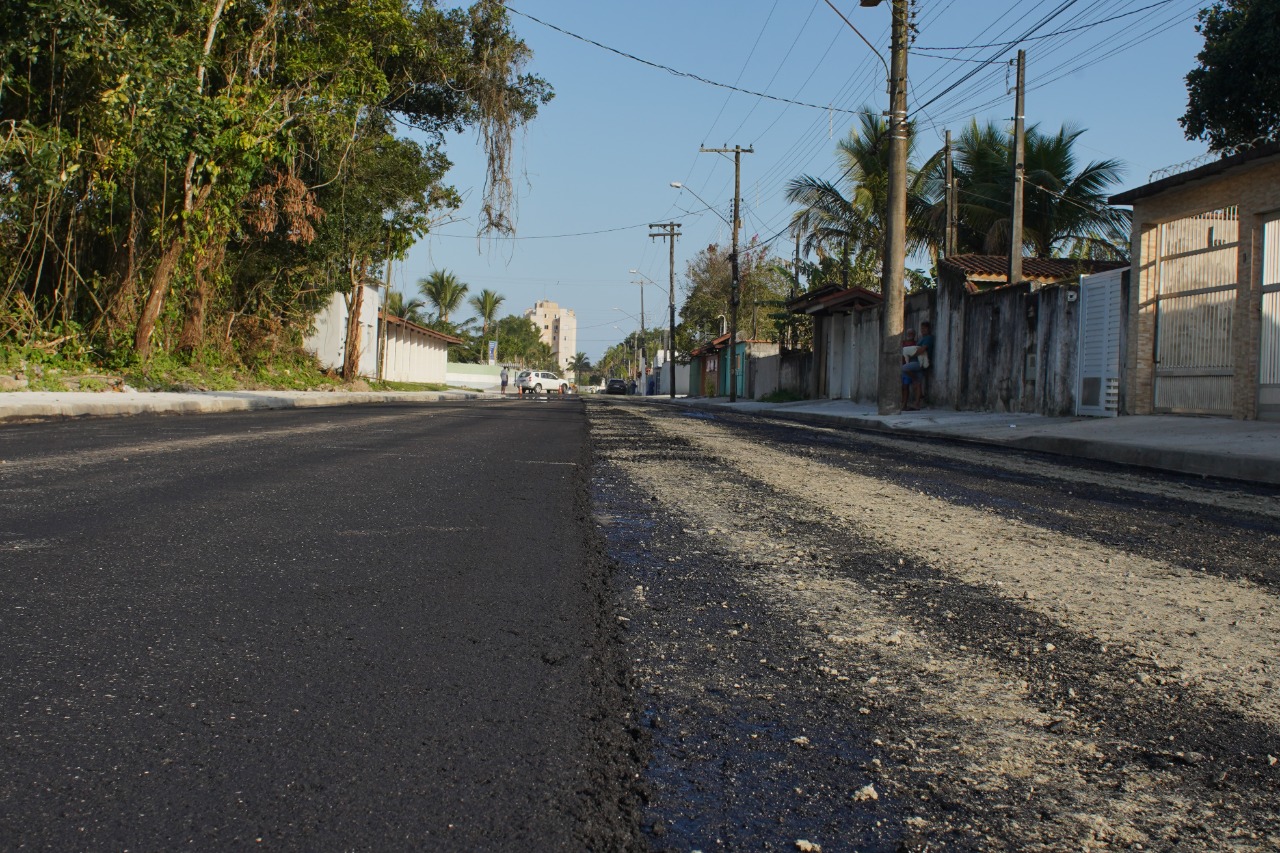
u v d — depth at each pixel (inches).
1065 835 68.2
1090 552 177.5
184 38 666.2
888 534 191.2
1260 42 601.3
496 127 978.1
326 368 1264.8
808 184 1202.6
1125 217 1051.9
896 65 721.0
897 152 724.0
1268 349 459.8
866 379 995.3
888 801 72.6
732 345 1518.2
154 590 126.8
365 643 107.1
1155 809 72.7
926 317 831.1
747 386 1681.8
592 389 5196.9
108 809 66.6
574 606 127.1
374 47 889.5
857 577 150.8
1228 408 486.3
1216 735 87.6
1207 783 77.5
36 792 68.7
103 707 85.3
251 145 730.2
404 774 74.0
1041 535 195.6
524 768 75.9
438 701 90.0
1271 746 85.4
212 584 131.2
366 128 977.5
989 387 710.5
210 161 707.4
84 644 102.7
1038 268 807.1
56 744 77.0
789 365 1379.2
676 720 87.6
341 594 128.6
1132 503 254.5
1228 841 68.0
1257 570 165.0
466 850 62.8
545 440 426.0
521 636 112.3
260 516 186.9
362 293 1267.2
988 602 136.0
